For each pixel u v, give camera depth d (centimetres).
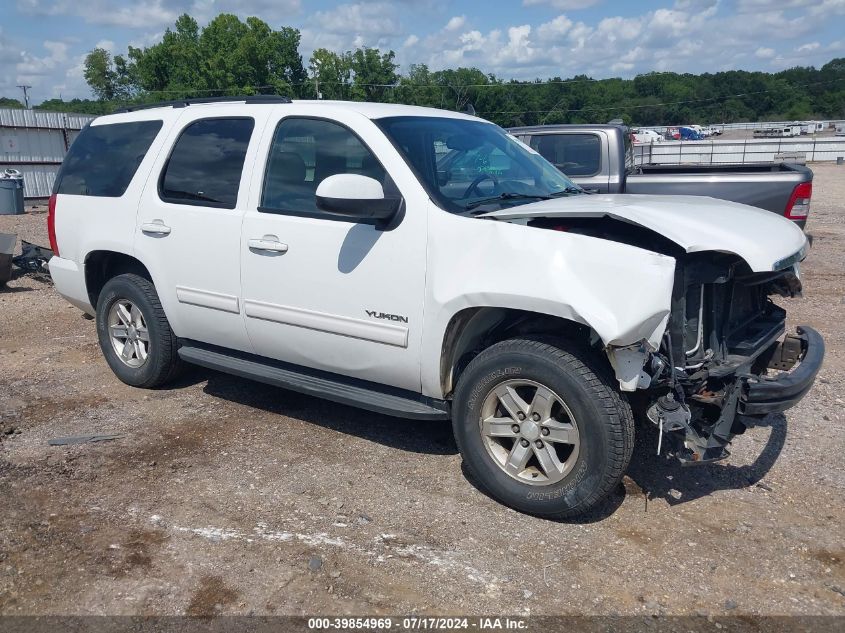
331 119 432
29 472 421
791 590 318
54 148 2572
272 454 448
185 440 468
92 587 319
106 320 558
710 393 360
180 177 497
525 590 318
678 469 427
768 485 410
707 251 354
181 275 492
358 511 382
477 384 377
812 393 542
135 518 374
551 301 340
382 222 398
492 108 7550
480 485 408
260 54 6388
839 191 2455
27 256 997
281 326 446
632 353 332
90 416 506
